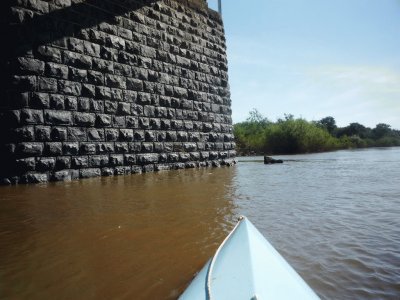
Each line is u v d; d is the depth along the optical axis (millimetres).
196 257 3764
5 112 8945
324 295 2814
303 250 3877
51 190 8211
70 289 3051
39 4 9602
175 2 14383
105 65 11219
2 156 8961
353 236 4371
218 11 17141
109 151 11203
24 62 9195
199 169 14461
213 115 15953
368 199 7012
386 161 20875
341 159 24781
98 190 8281
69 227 4973
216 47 16500
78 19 10523
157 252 3936
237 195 7730
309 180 10805
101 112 10992
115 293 2967
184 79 14438
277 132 43531
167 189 8570
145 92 12594
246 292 1895
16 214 5742
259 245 2664
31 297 2916
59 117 9828
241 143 42969
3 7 9102
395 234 4426
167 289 3025
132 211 5988
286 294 1960
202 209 6168
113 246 4148
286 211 5957
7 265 3588
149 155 12625
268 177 11797
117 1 11812
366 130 80500
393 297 2771
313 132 45844
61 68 9961
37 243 4266
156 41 13281
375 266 3385
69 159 10062
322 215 5602
